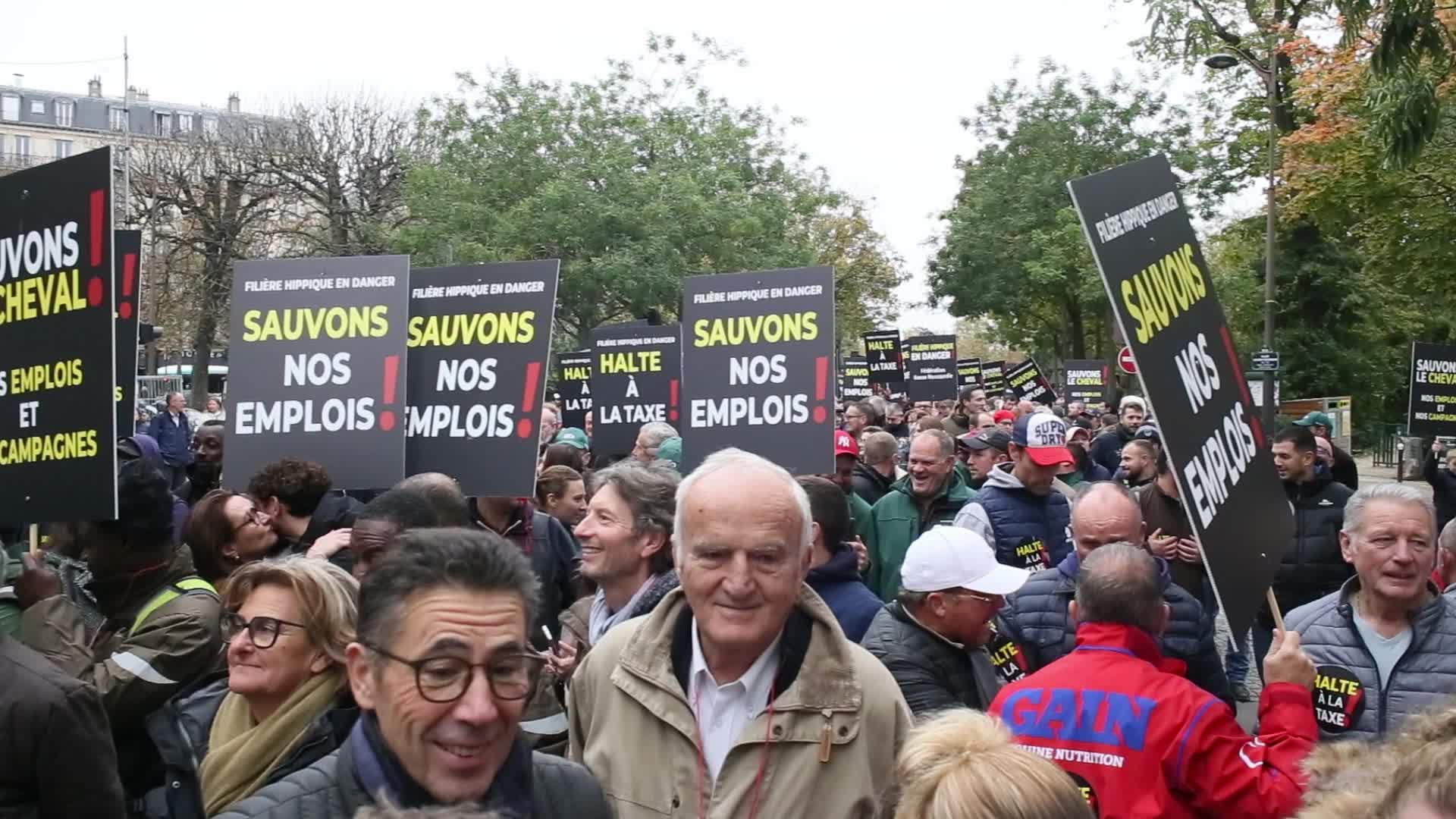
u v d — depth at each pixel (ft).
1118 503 16.58
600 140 106.22
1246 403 13.20
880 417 49.80
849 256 172.86
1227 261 125.29
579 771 8.21
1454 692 12.85
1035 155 138.00
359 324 20.43
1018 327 162.40
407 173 114.83
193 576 13.73
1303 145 65.57
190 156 121.29
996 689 13.00
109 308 13.52
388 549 7.56
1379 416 124.36
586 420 46.16
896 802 8.57
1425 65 45.91
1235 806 10.54
